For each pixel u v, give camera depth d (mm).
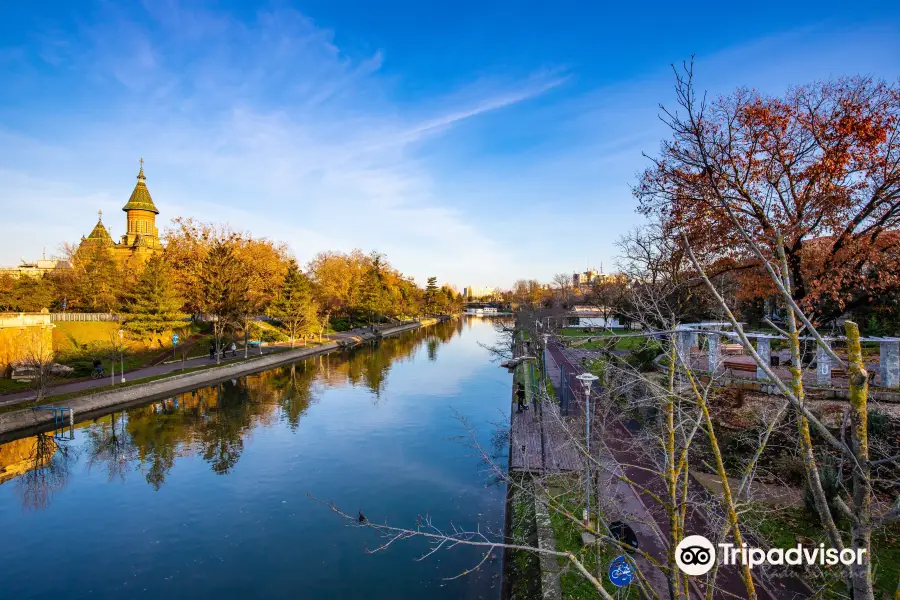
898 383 14773
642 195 15234
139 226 85750
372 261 102000
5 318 33062
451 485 18406
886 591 7719
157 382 33094
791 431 11711
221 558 13648
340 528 15195
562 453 15555
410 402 31688
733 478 12406
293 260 61375
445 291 147750
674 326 5406
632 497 11633
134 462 21016
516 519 13477
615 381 8727
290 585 12375
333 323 80000
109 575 12914
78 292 55250
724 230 13844
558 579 9516
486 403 31281
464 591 12008
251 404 31422
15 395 28328
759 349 15844
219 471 19969
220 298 43781
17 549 14227
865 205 14188
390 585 12320
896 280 13406
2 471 20078
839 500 2996
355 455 21750
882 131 12773
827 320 15031
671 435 5066
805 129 13984
